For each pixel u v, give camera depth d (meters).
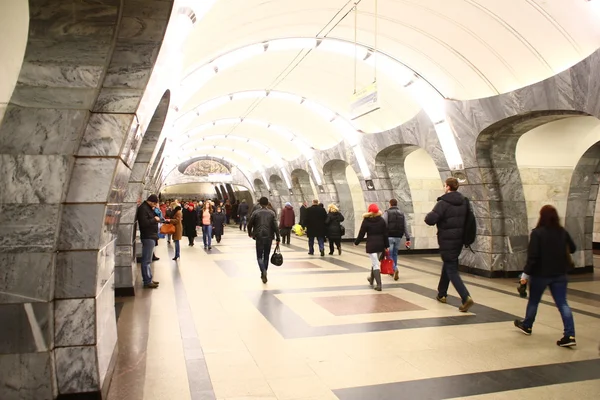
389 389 3.64
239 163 36.25
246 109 18.11
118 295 6.93
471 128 9.05
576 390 3.65
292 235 22.77
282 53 10.75
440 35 8.32
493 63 8.22
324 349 4.59
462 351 4.57
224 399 3.41
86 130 3.14
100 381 3.25
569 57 7.08
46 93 2.99
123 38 2.95
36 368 3.08
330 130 16.44
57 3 2.72
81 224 3.20
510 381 3.83
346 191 18.12
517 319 5.43
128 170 3.89
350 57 10.44
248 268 9.94
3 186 3.04
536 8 6.66
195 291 7.34
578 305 6.73
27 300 3.07
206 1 5.13
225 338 4.90
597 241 15.27
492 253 9.40
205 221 13.77
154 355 4.33
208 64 9.34
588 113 6.52
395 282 8.38
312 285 7.96
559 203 9.91
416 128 10.90
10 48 2.89
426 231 13.66
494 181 9.44
